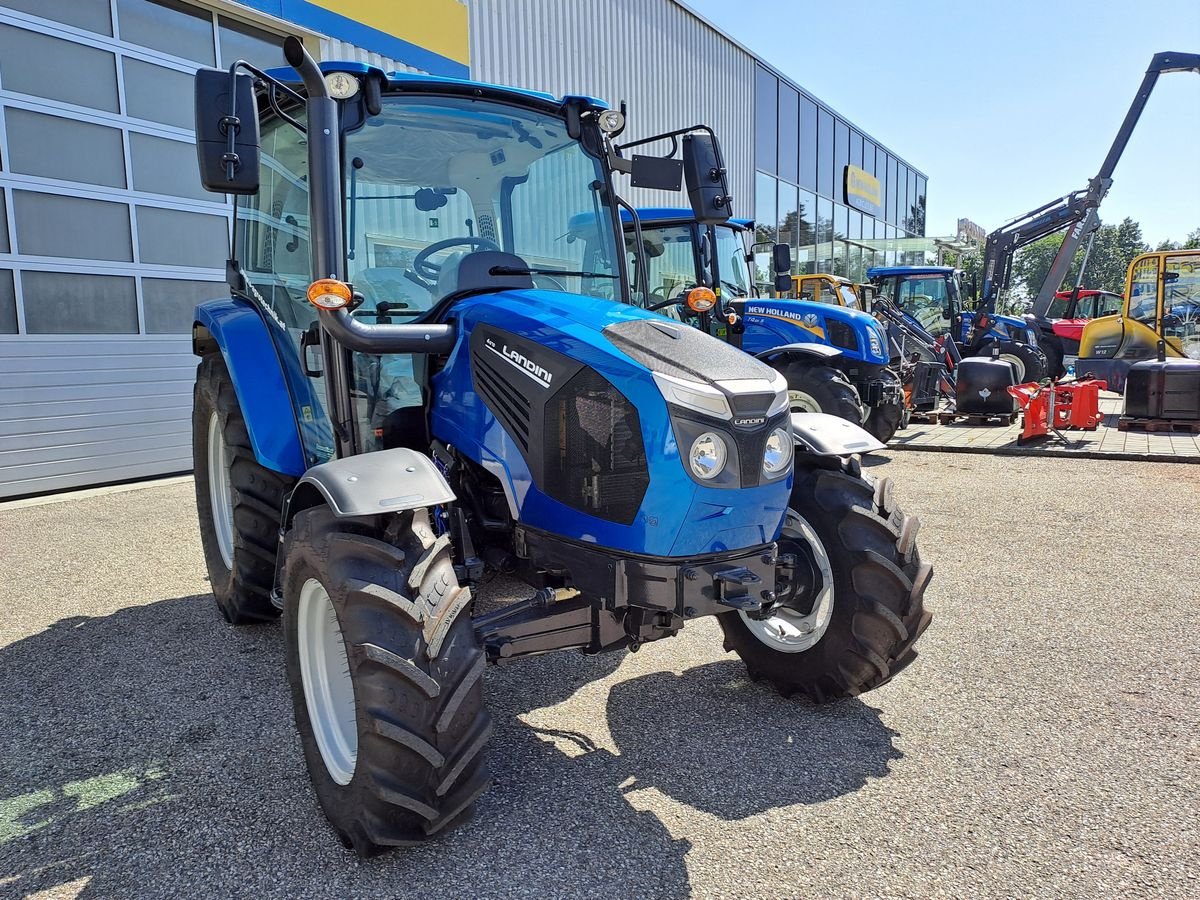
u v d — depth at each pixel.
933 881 1.95
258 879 1.98
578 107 3.13
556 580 2.40
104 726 2.78
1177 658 3.27
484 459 2.42
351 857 2.06
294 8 7.85
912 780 2.40
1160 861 2.01
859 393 8.34
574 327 2.32
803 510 2.80
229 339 3.26
